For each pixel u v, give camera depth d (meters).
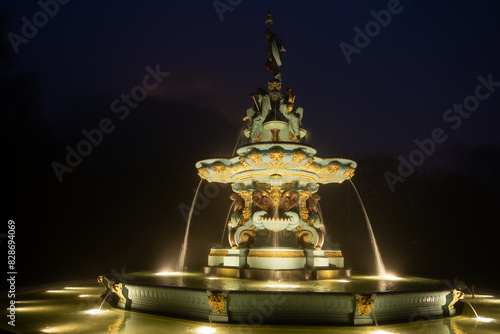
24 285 14.09
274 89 11.91
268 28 12.55
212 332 5.94
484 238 26.22
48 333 5.99
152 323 6.71
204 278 9.81
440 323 6.98
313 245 10.73
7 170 20.56
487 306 9.70
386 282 9.21
